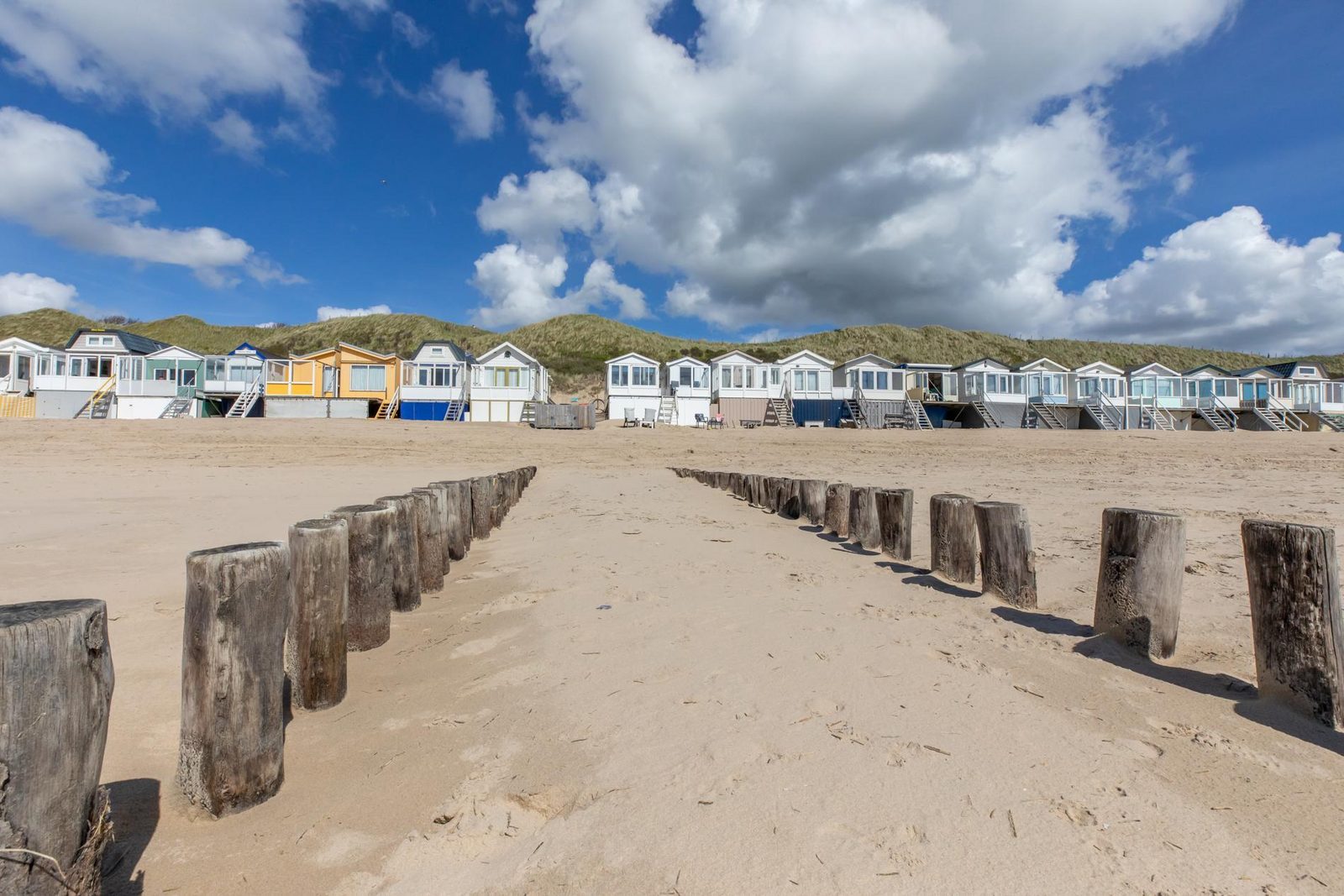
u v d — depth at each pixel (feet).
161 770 8.79
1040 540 24.58
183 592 17.83
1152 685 10.66
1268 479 48.85
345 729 9.99
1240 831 6.84
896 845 6.64
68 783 5.44
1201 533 24.97
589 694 10.61
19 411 110.83
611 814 7.41
